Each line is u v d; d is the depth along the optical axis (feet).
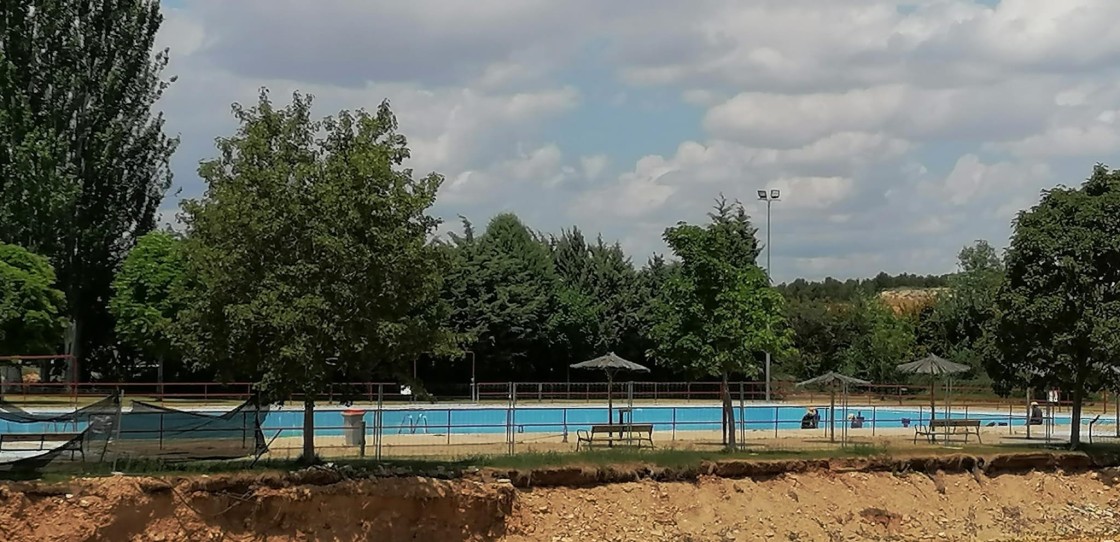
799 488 109.29
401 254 87.51
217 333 86.94
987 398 225.76
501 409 155.22
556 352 240.32
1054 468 125.90
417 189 91.04
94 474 82.33
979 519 113.39
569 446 117.80
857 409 183.62
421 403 177.88
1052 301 126.41
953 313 295.48
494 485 93.66
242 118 89.25
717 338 115.75
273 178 85.61
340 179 86.58
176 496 82.07
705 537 99.19
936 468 118.73
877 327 276.82
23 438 86.53
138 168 217.97
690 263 117.70
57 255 199.72
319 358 84.89
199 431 91.66
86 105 210.59
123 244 216.33
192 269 88.63
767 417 181.27
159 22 221.05
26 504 77.51
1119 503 122.21
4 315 160.45
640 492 101.65
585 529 95.50
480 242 245.45
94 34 213.25
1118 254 126.52
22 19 206.28
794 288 494.59
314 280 85.61
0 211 192.13
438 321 101.14
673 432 140.05
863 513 108.78
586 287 257.14
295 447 108.06
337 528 86.38
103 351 226.99
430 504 89.97
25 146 193.47
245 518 84.23
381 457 102.37
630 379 252.21
